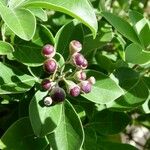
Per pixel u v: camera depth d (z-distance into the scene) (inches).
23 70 8.8
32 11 8.4
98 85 8.6
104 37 9.6
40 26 8.6
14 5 7.8
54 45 8.5
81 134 8.2
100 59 9.8
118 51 10.8
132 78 9.4
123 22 9.4
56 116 8.1
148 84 9.9
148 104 10.1
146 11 13.6
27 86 8.3
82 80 8.0
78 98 8.9
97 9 10.9
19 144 8.6
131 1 12.4
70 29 8.9
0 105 10.1
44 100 8.0
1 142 8.5
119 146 10.0
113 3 12.4
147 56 9.3
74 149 8.1
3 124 10.0
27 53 8.5
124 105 9.2
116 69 9.4
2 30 8.4
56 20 9.9
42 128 8.0
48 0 7.8
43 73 8.7
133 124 13.4
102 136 10.4
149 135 15.3
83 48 9.3
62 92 7.9
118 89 8.5
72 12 7.6
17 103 10.0
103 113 10.0
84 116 9.1
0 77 8.2
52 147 8.1
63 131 8.2
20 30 7.2
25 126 8.7
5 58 9.3
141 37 9.5
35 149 8.6
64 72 8.6
